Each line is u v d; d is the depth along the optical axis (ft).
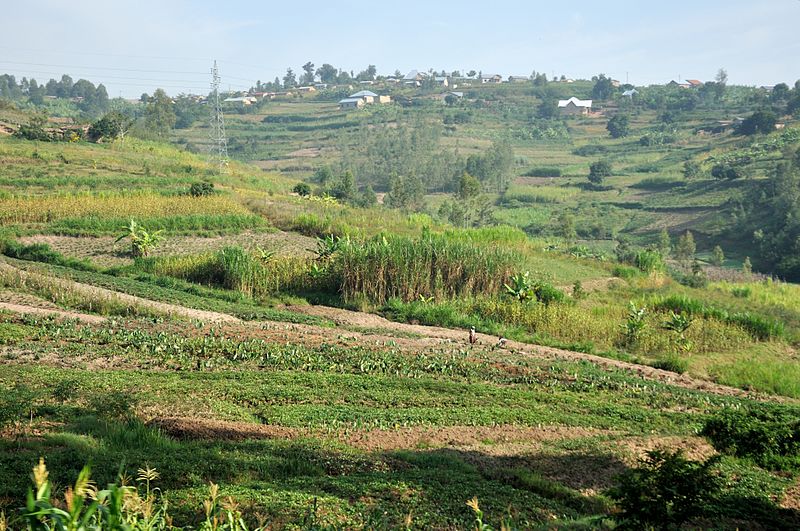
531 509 33.45
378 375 59.98
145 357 57.67
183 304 83.46
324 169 350.23
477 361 67.62
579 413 54.95
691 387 72.02
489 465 39.91
